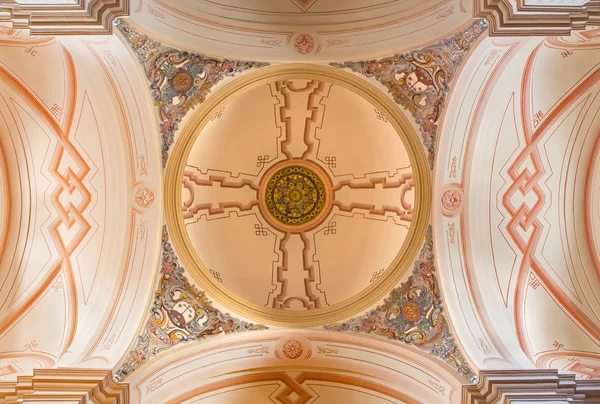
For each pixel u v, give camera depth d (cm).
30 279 784
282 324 793
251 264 869
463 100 735
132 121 753
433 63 718
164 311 763
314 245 889
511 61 700
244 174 893
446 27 683
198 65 737
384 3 711
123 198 787
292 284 866
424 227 786
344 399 777
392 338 765
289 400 784
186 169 820
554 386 624
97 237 791
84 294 772
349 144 871
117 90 728
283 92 815
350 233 880
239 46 730
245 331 788
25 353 726
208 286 795
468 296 765
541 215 816
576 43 695
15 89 745
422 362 732
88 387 629
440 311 756
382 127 811
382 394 759
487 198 796
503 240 798
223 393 772
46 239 796
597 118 790
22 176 793
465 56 689
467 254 787
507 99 748
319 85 800
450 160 776
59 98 749
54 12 578
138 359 718
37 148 784
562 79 746
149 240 783
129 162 777
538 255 807
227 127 833
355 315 793
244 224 888
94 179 788
